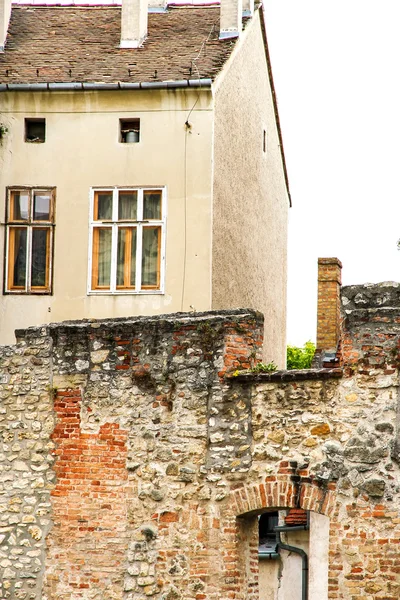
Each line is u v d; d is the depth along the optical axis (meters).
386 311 27.16
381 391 27.00
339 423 27.30
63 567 29.66
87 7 43.69
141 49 40.50
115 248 38.09
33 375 30.73
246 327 28.92
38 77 39.09
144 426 29.42
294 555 41.12
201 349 29.06
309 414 27.66
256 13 44.66
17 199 38.81
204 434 28.73
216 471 28.48
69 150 38.69
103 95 38.66
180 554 28.59
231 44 40.53
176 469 28.89
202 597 28.23
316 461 27.39
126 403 29.72
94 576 29.36
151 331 29.66
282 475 27.70
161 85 38.03
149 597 28.75
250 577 28.89
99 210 38.44
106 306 37.81
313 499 27.33
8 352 31.06
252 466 28.06
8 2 42.53
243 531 28.56
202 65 38.97
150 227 38.00
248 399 28.39
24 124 39.00
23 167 38.84
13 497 30.36
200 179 37.94
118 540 29.28
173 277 37.59
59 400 30.38
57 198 38.56
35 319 38.16
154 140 38.31
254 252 45.06
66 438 30.12
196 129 38.12
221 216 39.34
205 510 28.48
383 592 26.47
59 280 38.19
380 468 26.81
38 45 41.34
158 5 43.84
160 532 28.86
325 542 34.12
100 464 29.72
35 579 29.83
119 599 29.03
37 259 38.47
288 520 39.41
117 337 30.05
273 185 49.62
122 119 38.66
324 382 27.59
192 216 37.78
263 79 46.78
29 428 30.55
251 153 44.66
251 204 44.50
